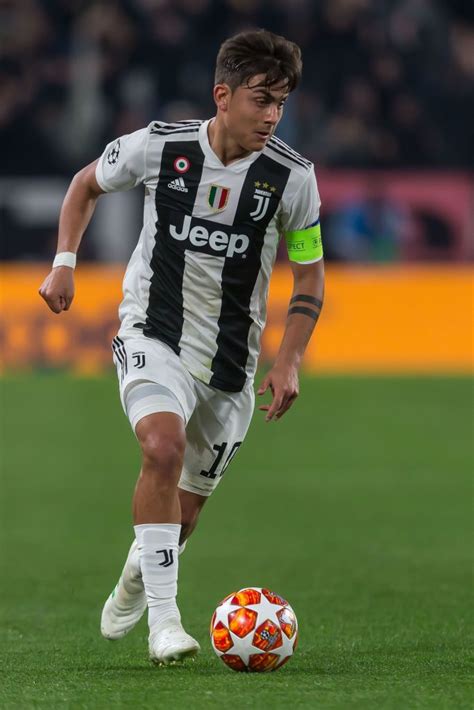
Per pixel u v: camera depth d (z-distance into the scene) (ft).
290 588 82.79
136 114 232.73
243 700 45.21
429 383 193.88
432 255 219.82
